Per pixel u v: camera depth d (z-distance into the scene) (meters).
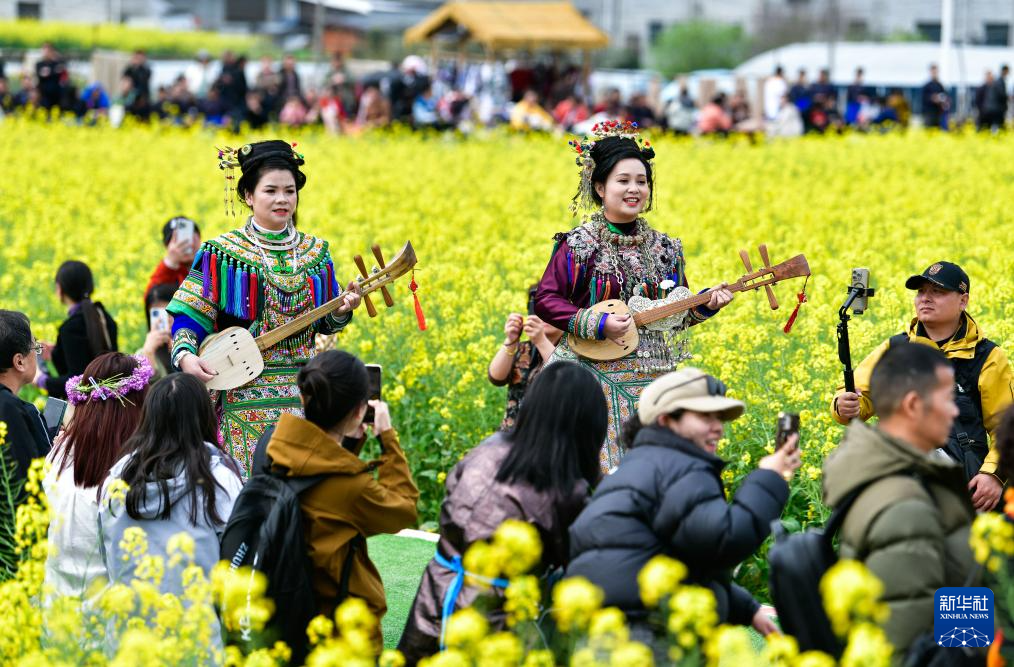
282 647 7.00
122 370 8.81
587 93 64.31
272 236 10.17
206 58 56.84
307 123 51.28
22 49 91.31
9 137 39.81
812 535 7.03
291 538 7.90
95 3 108.56
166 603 6.94
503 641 6.20
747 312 14.17
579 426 7.60
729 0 103.25
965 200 26.38
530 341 10.33
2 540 8.63
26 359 9.75
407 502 8.36
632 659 5.91
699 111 53.62
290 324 10.01
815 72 72.19
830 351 12.28
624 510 7.09
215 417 8.64
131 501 8.13
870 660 5.72
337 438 8.26
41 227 22.91
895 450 6.48
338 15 95.00
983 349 9.60
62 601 7.17
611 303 10.07
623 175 10.18
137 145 40.16
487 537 7.45
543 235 22.08
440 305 15.91
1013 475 6.89
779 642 6.20
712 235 22.80
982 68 68.56
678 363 10.37
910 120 59.41
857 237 21.48
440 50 69.75
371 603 8.32
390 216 25.23
